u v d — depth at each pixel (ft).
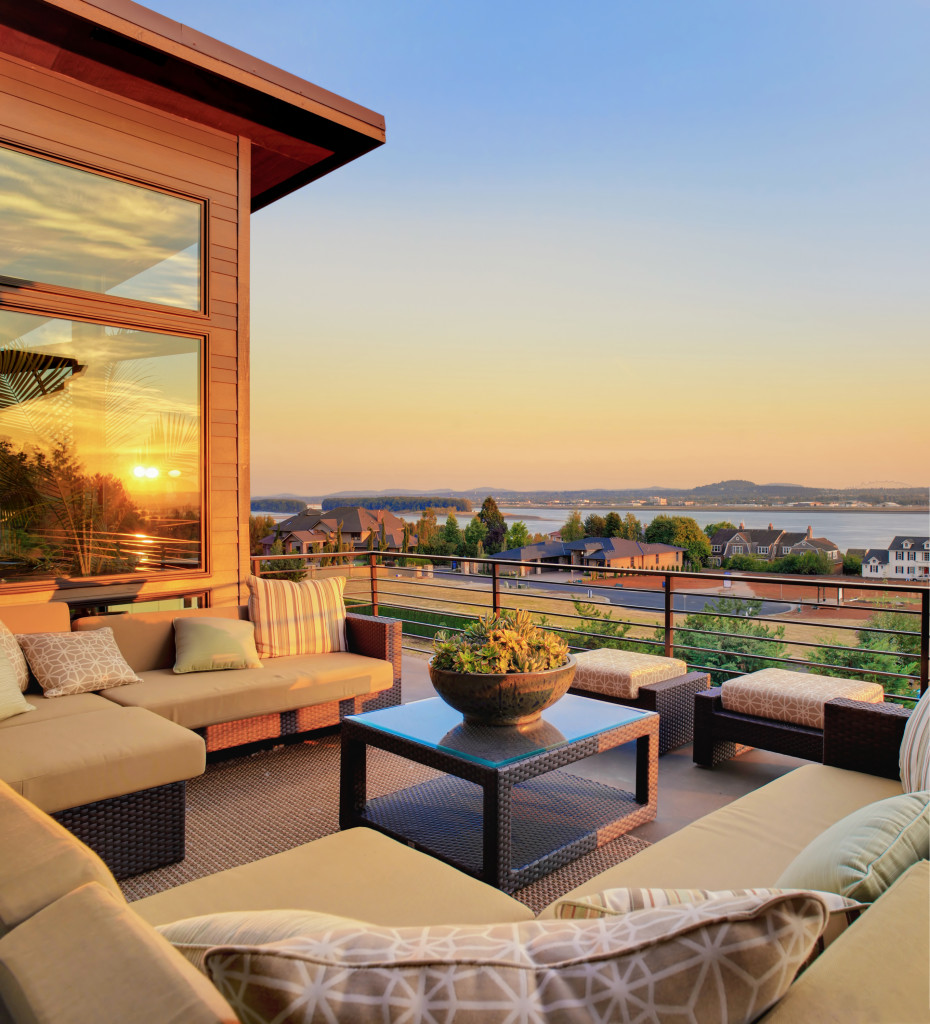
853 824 4.00
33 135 12.73
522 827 8.82
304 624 13.88
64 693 10.65
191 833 9.62
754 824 6.28
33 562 12.96
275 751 12.79
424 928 2.73
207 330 15.01
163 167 14.30
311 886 5.24
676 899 3.32
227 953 2.38
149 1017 2.04
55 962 2.37
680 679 12.63
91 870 2.98
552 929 2.70
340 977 2.33
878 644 18.94
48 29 11.71
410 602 26.78
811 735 10.35
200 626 12.56
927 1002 2.36
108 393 13.80
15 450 12.75
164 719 9.46
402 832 8.52
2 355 12.59
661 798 10.46
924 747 6.25
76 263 13.35
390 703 13.82
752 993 2.37
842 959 2.57
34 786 7.63
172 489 14.64
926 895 2.91
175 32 12.40
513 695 8.26
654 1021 2.28
